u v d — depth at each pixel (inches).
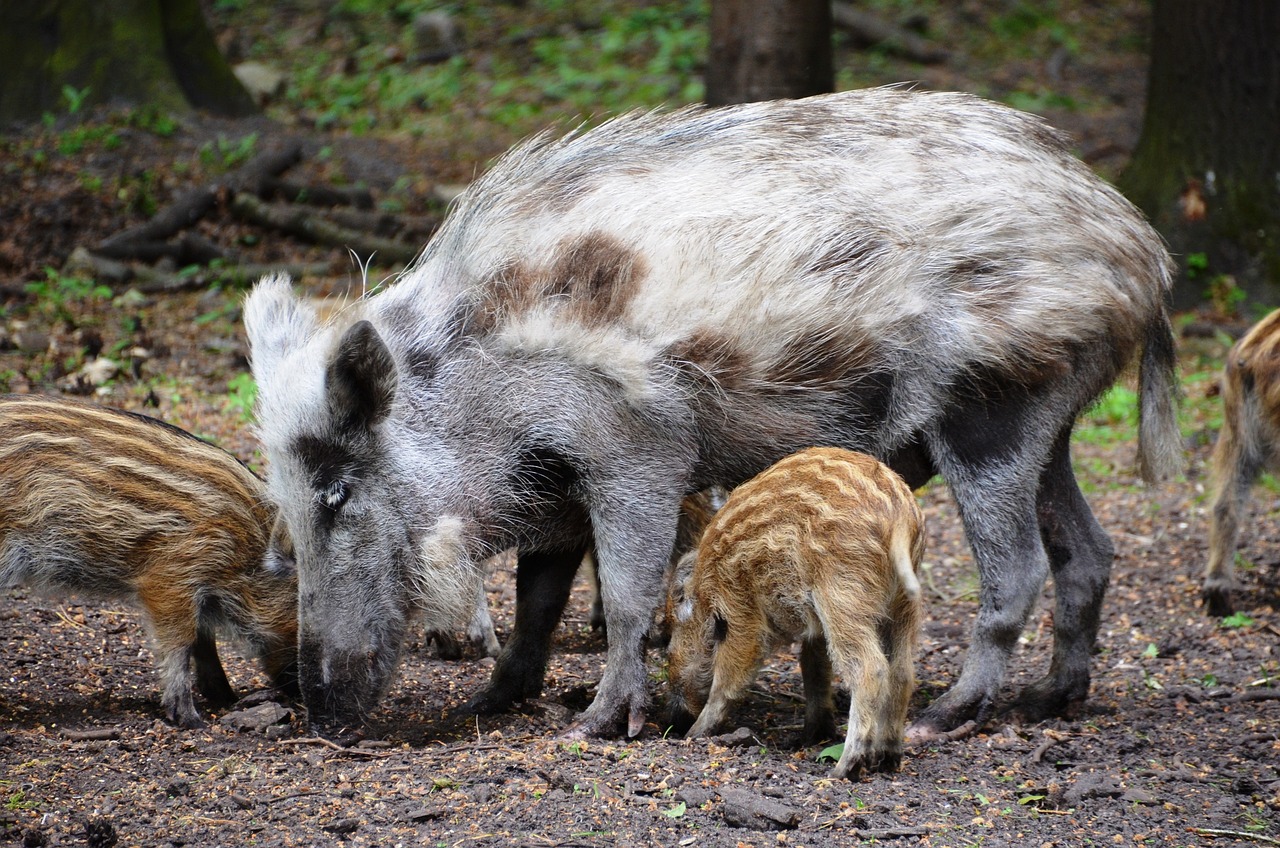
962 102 402.9
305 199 968.9
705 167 376.5
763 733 389.7
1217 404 756.0
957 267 375.2
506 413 366.3
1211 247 882.1
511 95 1389.0
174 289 836.6
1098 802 331.9
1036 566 394.0
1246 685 438.0
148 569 370.0
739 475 388.5
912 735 383.9
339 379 343.3
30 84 1106.7
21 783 324.5
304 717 381.4
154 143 1061.8
